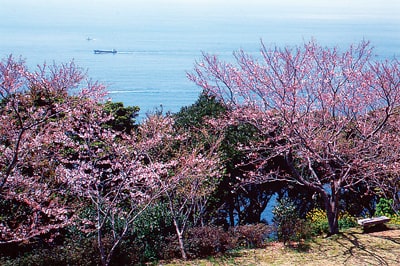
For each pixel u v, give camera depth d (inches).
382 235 397.7
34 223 331.3
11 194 320.2
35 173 351.9
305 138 370.6
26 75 307.1
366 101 399.5
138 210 392.5
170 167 406.0
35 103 376.8
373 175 371.9
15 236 316.5
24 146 313.9
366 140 370.6
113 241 358.6
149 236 390.0
